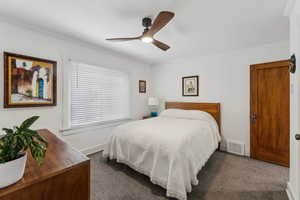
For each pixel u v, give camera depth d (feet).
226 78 10.30
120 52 10.82
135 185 6.37
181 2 5.09
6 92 6.39
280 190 6.04
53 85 7.93
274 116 8.51
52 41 7.95
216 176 7.09
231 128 10.11
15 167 2.26
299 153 4.61
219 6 5.30
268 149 8.68
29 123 2.63
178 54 11.18
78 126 9.22
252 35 7.73
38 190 2.46
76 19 6.31
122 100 12.13
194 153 6.22
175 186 5.11
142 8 5.48
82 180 3.07
